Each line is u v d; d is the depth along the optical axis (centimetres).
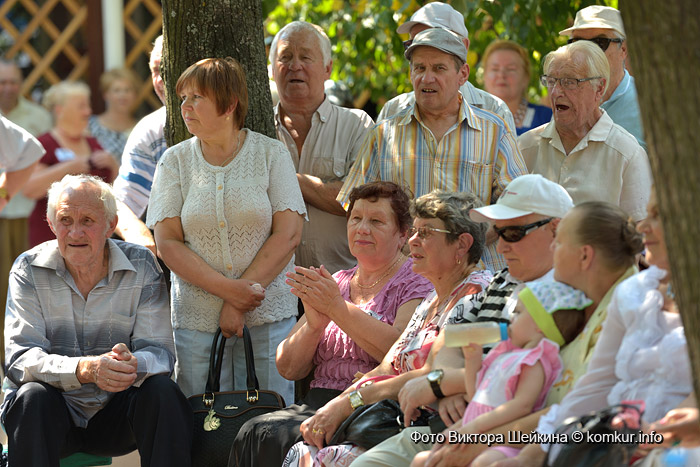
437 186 616
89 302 588
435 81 605
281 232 603
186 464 548
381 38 1032
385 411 493
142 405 553
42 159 954
